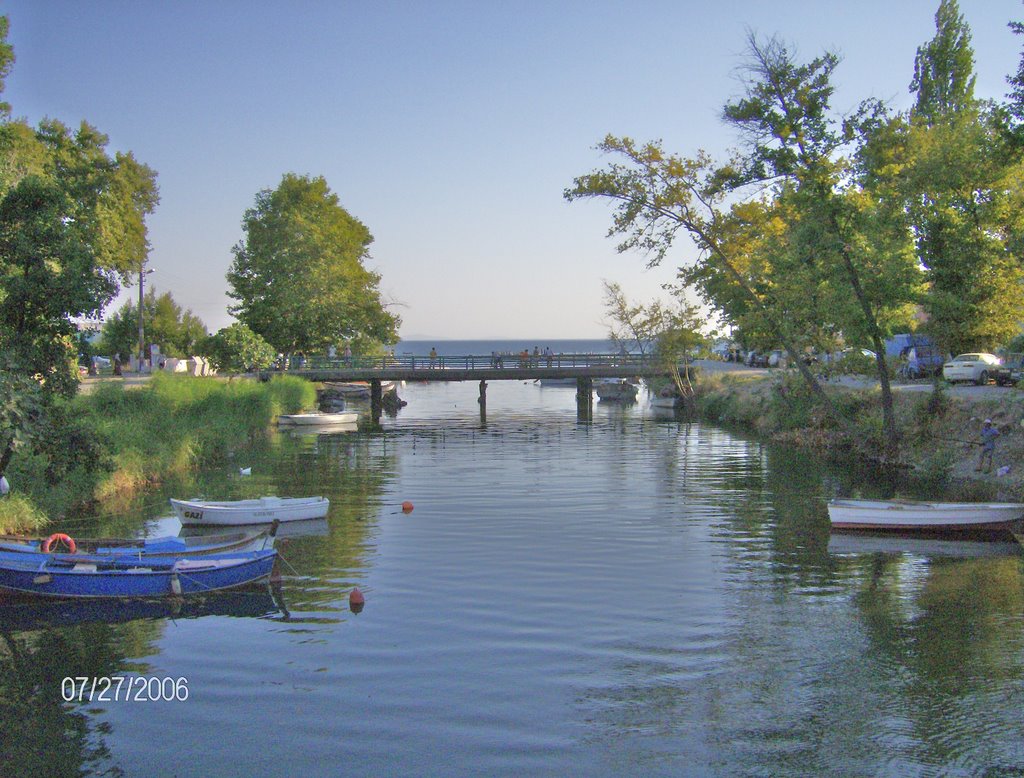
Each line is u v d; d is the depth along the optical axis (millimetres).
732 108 29656
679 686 11617
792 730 10359
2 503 20078
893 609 14906
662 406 58031
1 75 36562
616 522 21969
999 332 33750
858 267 29562
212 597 15734
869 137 28625
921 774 9367
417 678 11906
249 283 63375
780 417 40969
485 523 21859
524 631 13719
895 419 33156
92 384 38531
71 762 9773
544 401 71562
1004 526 20156
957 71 43312
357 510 23672
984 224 31016
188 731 10477
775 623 14141
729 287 34125
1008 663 12422
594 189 32375
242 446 38250
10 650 13219
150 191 60469
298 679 11930
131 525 21625
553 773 9398
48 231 19344
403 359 59281
